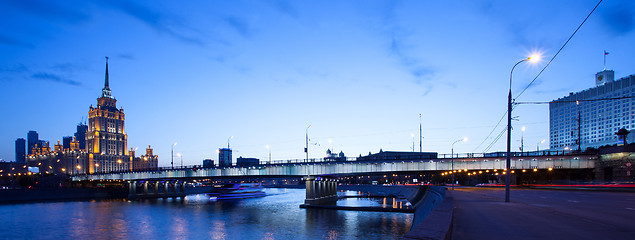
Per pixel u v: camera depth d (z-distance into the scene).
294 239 58.88
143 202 139.88
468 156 87.38
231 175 111.56
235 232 66.62
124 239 61.69
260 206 119.75
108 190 166.12
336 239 57.81
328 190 126.38
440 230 10.64
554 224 17.11
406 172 93.81
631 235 14.13
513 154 84.44
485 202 31.64
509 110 32.12
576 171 93.12
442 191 54.38
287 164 101.06
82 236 64.44
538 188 76.00
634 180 67.94
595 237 13.67
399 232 62.22
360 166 91.62
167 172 128.12
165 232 67.69
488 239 13.27
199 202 141.12
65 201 141.75
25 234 66.38
